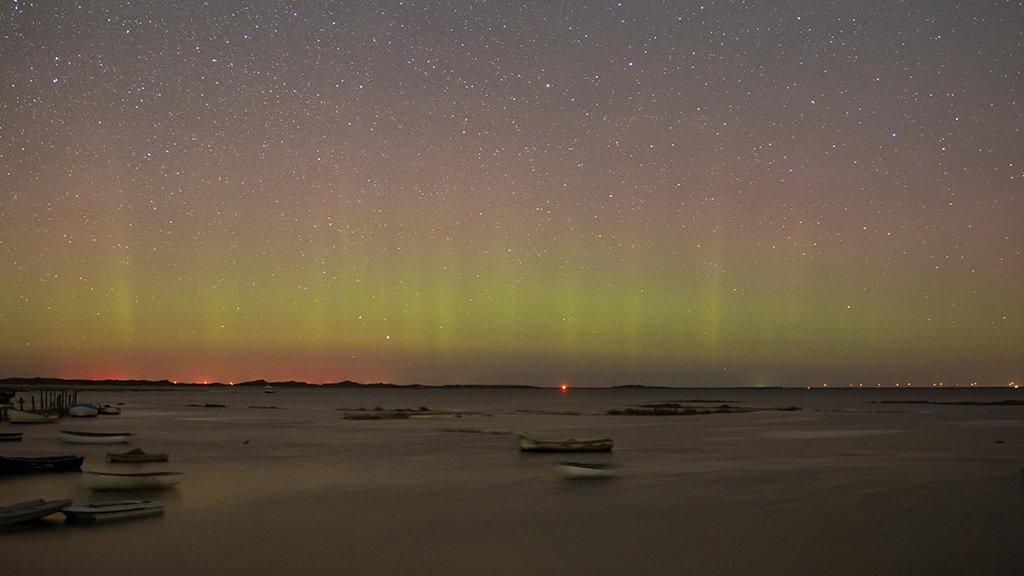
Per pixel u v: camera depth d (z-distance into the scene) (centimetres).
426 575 1430
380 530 1780
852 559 1547
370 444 3975
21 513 1745
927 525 1864
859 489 2423
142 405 9831
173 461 3095
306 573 1435
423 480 2580
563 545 1648
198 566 1466
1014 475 2777
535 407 10425
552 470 2866
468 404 12150
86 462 2994
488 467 2952
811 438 4669
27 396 10700
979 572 1464
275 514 1950
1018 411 9631
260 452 3500
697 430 5403
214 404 10575
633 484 2525
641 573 1447
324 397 17162
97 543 1606
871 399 17750
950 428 5797
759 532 1780
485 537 1717
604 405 11531
